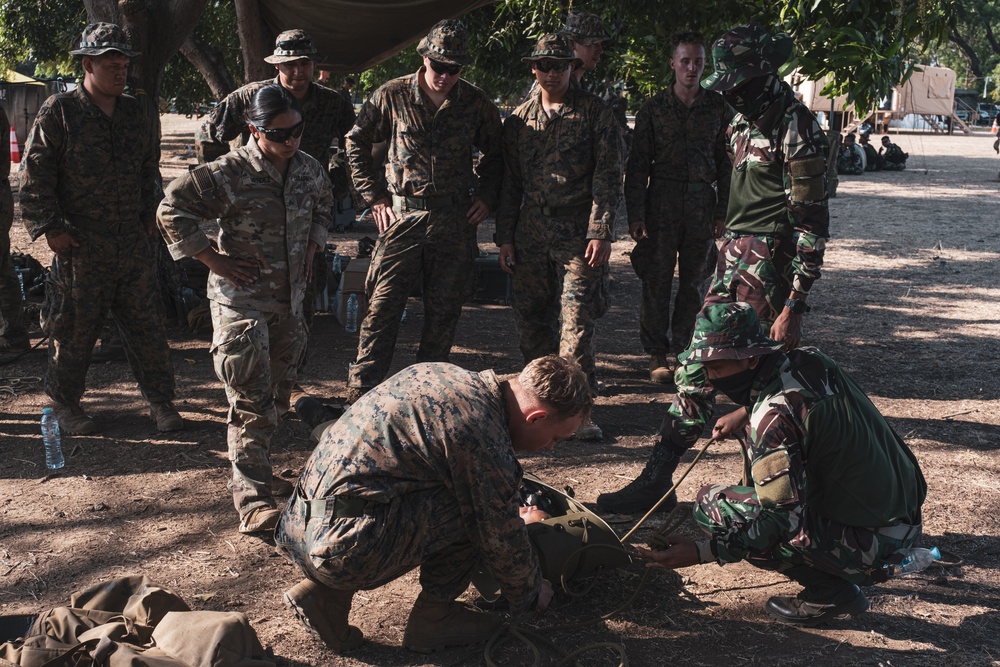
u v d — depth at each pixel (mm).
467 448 2826
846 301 9195
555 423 2957
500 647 3264
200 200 3930
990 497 4559
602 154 5035
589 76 9406
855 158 24359
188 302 7457
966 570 3834
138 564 3771
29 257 8445
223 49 14648
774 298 4266
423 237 5316
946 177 23750
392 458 2857
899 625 3426
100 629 2857
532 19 7840
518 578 2969
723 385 3098
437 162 5254
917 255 11953
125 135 4969
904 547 3145
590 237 5031
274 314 4148
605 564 3537
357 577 2896
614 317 8484
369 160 5441
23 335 6789
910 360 7098
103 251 4969
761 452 3008
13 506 4273
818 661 3189
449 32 4969
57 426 4910
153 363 5250
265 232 4062
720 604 3568
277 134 3893
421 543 2947
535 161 5176
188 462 4840
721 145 6082
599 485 4633
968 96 62062
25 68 31547
